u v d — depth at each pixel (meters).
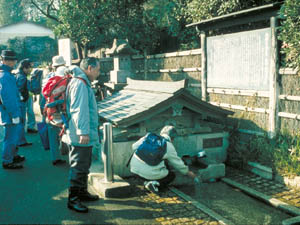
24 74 6.57
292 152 4.48
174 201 3.92
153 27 11.77
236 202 4.07
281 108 4.67
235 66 5.40
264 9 4.65
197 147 5.23
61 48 9.08
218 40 5.75
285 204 3.84
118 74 7.54
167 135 4.23
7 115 4.81
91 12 10.94
